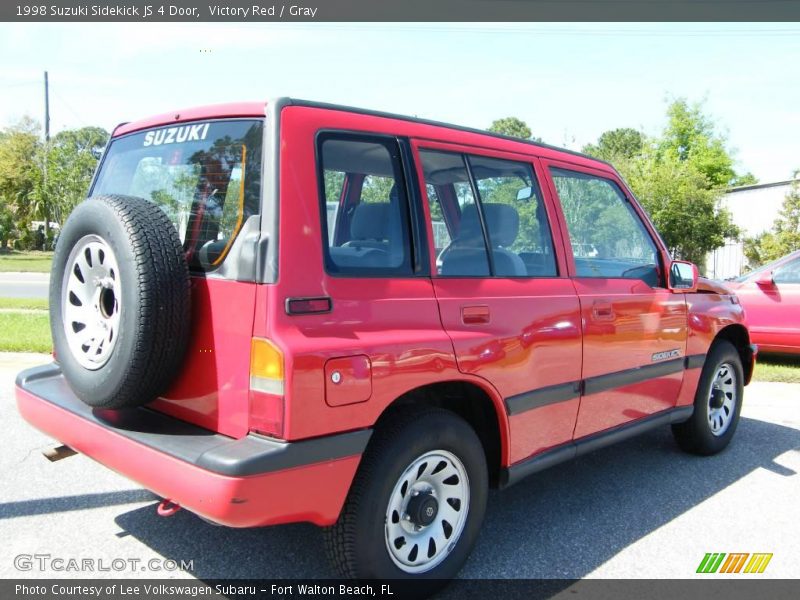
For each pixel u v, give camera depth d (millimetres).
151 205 2758
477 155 3436
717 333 5027
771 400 7062
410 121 3172
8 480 4242
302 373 2406
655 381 4414
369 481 2670
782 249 24016
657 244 4602
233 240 2645
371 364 2615
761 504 4273
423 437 2830
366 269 2783
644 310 4234
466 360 3006
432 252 3064
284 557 3350
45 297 16484
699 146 37156
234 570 3217
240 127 2766
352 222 2844
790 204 24422
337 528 2693
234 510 2307
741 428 6078
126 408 2773
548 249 3752
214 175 2824
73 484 4207
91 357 2803
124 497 4031
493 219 3455
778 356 9430
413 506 2875
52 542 3461
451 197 3268
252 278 2490
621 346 4039
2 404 5926
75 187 36000
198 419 2727
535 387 3438
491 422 3365
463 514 3107
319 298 2557
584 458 5145
